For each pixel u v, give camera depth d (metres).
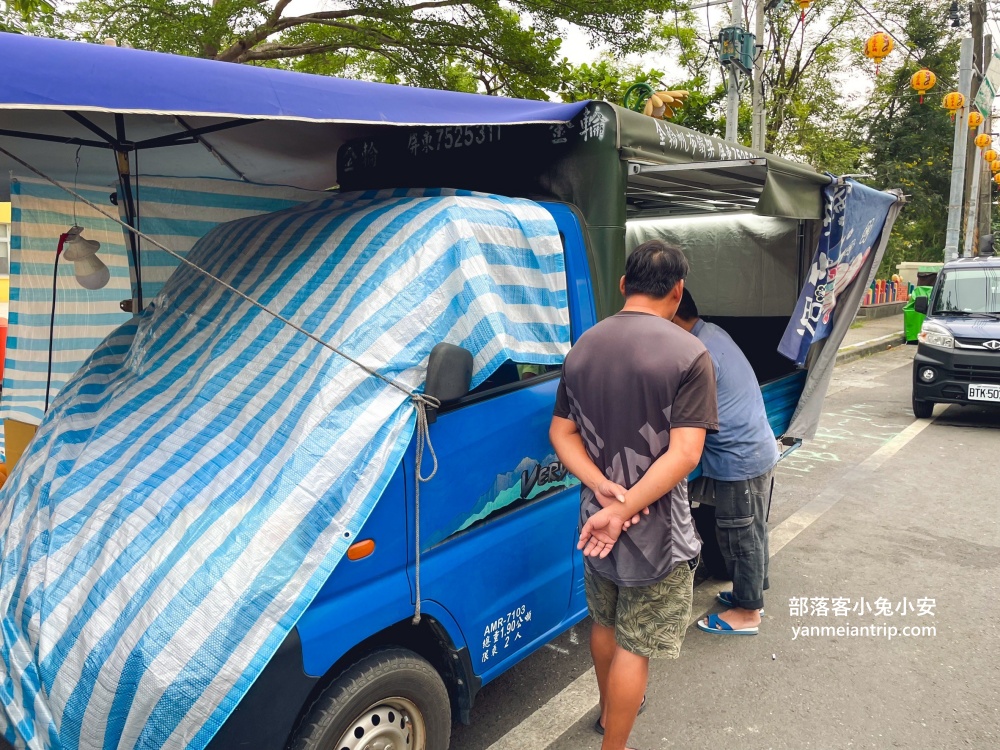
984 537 5.13
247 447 2.18
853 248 4.88
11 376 5.17
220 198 4.68
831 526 5.39
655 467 2.28
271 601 1.85
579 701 3.29
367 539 2.10
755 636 3.84
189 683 1.75
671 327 2.38
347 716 2.08
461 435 2.40
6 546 2.43
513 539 2.64
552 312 2.71
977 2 17.81
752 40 10.59
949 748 2.93
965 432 8.13
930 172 25.73
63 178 4.72
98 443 2.56
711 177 4.01
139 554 1.99
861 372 12.35
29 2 6.97
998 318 8.52
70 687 1.85
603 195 3.11
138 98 1.89
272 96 2.19
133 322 3.38
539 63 10.66
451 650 2.43
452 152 3.63
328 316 2.35
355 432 2.06
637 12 10.17
